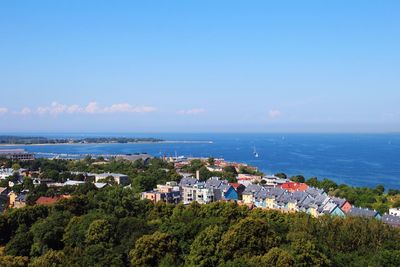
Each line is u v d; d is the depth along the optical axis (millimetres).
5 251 186375
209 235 162500
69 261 158000
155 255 160625
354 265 154625
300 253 147625
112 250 167375
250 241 155875
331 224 184750
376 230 178750
